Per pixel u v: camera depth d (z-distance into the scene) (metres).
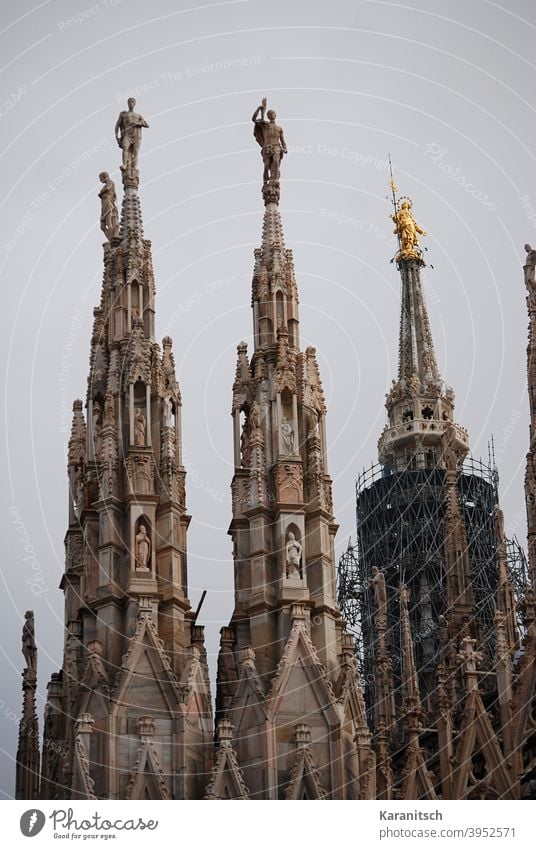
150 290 51.34
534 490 52.72
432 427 79.44
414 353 83.25
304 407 49.16
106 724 44.38
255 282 51.19
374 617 65.75
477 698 50.19
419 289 85.19
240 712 45.00
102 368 50.56
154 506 47.66
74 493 53.12
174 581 46.88
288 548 47.03
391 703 56.44
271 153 52.88
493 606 68.31
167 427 48.84
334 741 44.56
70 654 47.75
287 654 45.28
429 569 73.19
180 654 46.25
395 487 77.81
